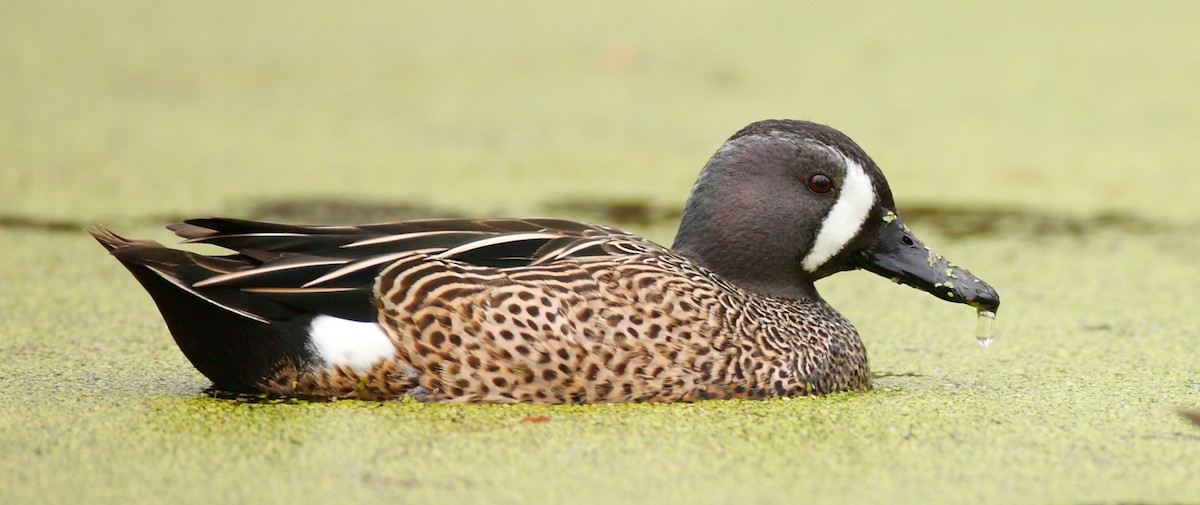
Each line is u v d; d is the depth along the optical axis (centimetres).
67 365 1055
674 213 1694
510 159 1961
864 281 1451
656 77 2378
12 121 2083
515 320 902
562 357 907
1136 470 838
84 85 2317
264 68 2434
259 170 1866
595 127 2125
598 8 2811
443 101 2253
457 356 905
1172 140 2100
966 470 836
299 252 920
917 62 2472
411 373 911
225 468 820
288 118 2164
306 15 2811
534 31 2648
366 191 1773
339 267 908
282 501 772
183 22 2761
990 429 918
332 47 2561
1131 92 2327
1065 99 2284
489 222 961
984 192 1841
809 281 1058
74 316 1217
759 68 2430
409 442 858
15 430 884
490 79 2377
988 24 2703
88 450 848
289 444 856
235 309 892
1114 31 2658
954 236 1628
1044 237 1622
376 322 909
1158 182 1889
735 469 828
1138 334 1225
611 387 920
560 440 865
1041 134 2112
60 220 1591
